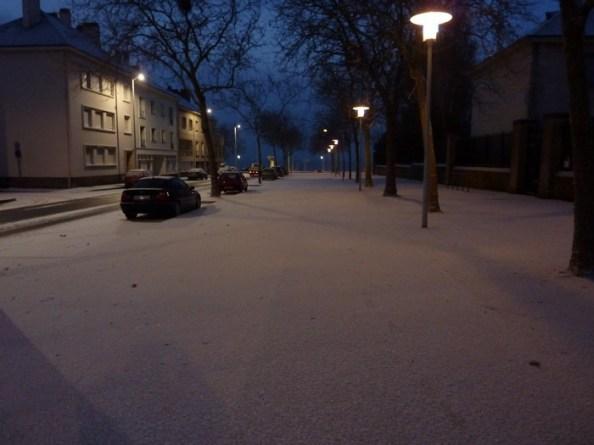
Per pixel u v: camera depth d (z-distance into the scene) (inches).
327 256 382.0
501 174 1057.5
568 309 244.4
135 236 513.7
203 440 136.1
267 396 159.6
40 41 1456.7
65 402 157.9
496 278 306.3
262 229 540.7
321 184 1685.5
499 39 638.5
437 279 306.3
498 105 1273.4
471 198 888.9
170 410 151.9
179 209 713.0
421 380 169.2
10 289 299.4
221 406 153.8
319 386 165.9
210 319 237.3
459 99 1598.2
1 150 1510.8
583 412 147.6
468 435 136.3
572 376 171.3
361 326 223.9
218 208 808.3
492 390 161.5
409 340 206.1
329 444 133.4
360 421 144.0
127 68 1635.1
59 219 721.0
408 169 1969.7
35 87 1487.5
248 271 337.1
